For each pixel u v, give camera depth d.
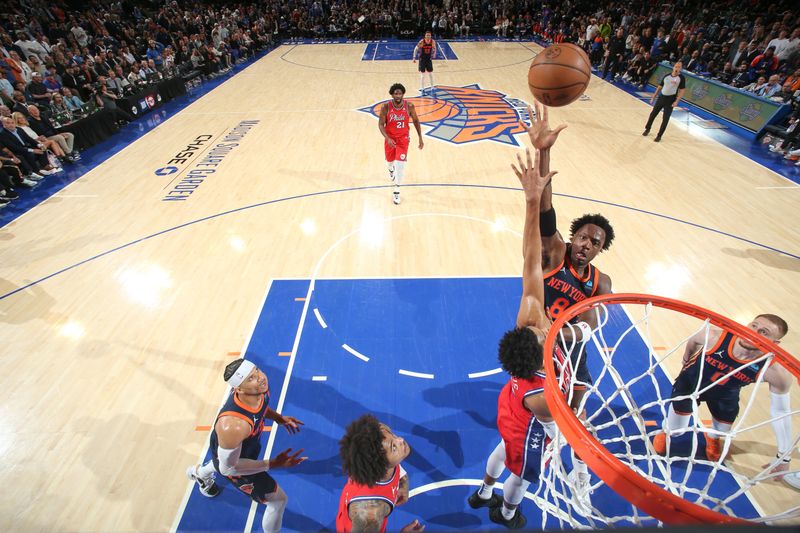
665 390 4.19
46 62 10.73
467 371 4.46
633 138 9.81
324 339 4.82
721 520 1.27
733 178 7.99
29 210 7.29
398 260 5.97
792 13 12.88
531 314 2.52
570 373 2.79
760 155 8.91
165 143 9.90
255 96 13.30
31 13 14.17
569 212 6.99
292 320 5.06
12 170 7.88
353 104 12.27
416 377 4.40
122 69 12.99
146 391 4.27
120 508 3.35
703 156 8.88
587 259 3.23
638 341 4.71
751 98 9.94
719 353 3.13
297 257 6.07
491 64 16.77
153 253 6.20
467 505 3.38
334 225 6.75
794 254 5.98
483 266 5.84
